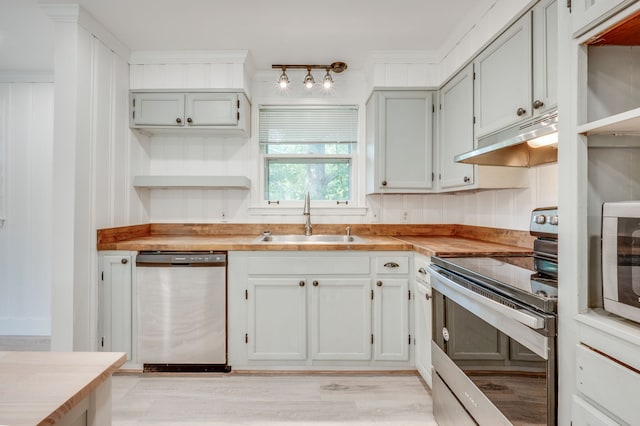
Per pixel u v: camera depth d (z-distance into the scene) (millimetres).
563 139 956
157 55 2533
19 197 2908
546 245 1562
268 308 2205
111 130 2346
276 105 2934
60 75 1997
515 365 1092
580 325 891
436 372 1719
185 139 2893
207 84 2566
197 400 1917
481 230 2477
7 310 2906
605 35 859
